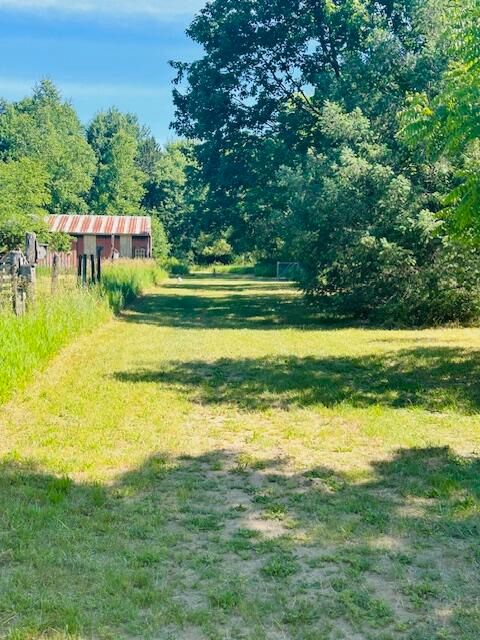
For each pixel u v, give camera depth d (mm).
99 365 12570
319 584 4418
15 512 5473
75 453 7188
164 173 91000
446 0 20391
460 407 9266
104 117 102562
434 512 5641
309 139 34562
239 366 12688
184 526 5387
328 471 6703
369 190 19641
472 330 18344
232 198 40438
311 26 33906
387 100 20953
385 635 3828
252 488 6262
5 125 74812
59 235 34781
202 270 70500
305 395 10141
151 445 7543
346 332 18062
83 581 4398
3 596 4184
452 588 4359
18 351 10266
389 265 18875
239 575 4531
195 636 3828
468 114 9828
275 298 30516
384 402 9680
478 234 11117
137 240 50719
